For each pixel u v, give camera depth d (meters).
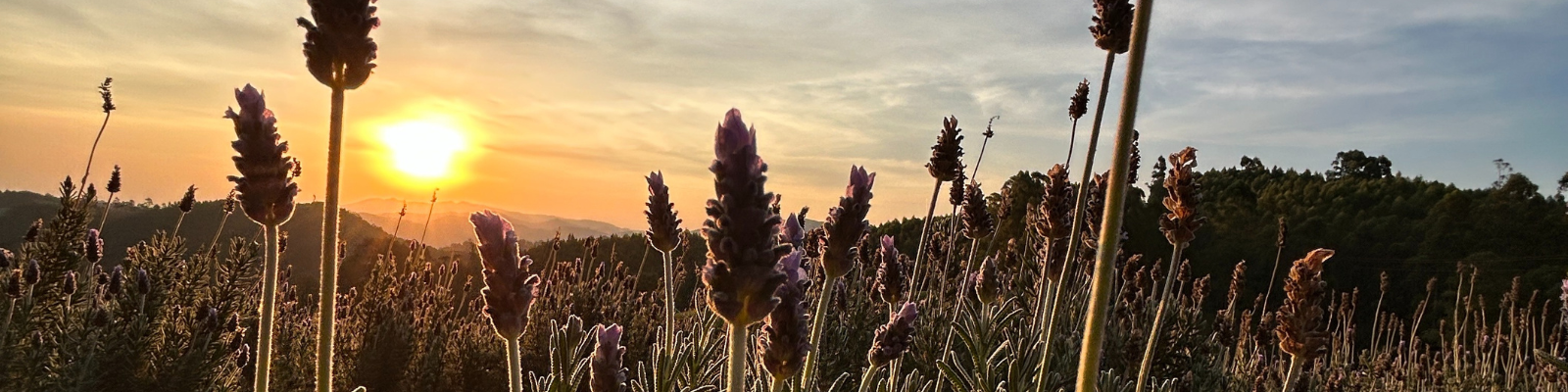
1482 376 12.51
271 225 1.89
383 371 8.42
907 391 4.64
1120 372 7.10
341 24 1.80
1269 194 45.66
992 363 4.78
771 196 1.82
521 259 2.43
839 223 2.88
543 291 10.76
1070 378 6.18
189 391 6.20
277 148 1.91
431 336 9.45
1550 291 31.03
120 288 6.88
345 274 12.70
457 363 9.03
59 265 6.22
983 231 6.84
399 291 9.62
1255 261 37.03
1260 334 7.54
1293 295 3.23
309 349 8.47
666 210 3.82
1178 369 7.04
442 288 10.88
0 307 5.93
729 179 1.78
